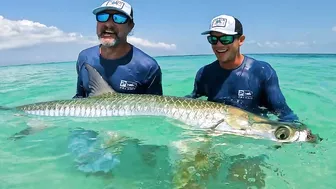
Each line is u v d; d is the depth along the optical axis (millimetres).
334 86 2254
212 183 781
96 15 1195
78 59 1307
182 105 1073
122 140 1003
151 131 1054
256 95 1163
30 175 816
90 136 1030
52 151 951
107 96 1161
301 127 981
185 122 1047
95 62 1254
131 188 762
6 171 834
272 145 958
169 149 947
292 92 2023
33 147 977
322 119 1385
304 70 3445
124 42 1228
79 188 761
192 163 865
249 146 963
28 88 2393
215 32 1112
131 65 1237
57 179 799
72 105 1148
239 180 796
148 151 939
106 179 801
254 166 863
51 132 1075
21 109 1190
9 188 755
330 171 846
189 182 781
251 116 1011
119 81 1240
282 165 874
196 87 1268
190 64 4891
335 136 1144
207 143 972
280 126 956
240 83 1158
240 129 991
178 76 3014
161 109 1086
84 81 1277
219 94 1190
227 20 1115
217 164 865
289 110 1161
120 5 1188
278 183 788
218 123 1012
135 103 1116
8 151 952
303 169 855
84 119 1122
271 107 1171
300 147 952
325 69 3547
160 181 791
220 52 1131
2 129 1107
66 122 1129
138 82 1248
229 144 973
